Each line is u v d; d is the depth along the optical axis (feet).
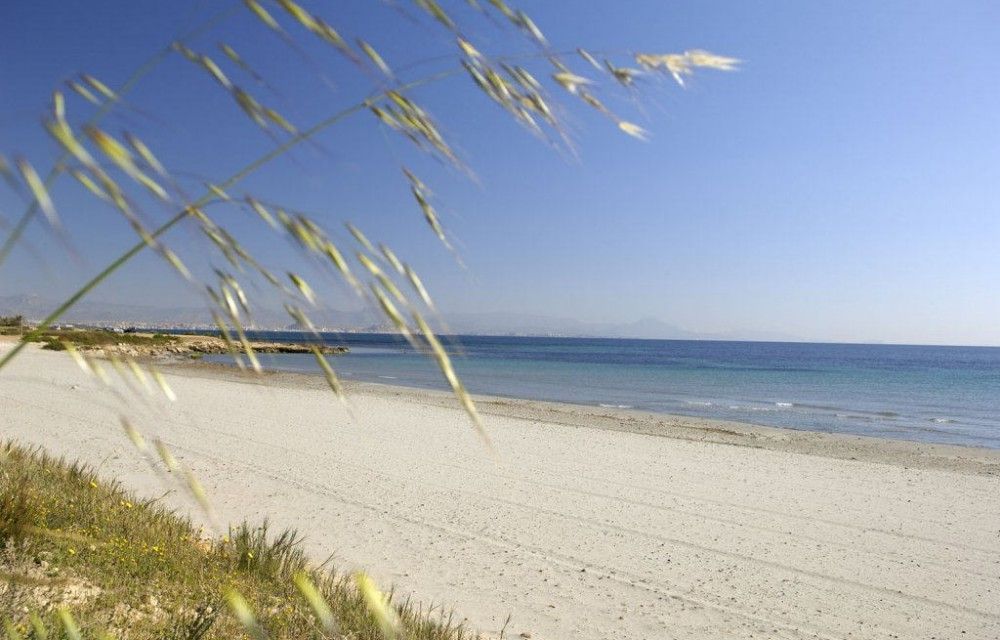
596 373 182.29
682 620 22.59
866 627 22.81
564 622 21.74
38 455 33.94
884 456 58.80
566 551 28.86
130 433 3.83
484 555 27.66
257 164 2.97
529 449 53.42
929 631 22.74
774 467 50.65
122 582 14.61
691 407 98.63
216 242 2.91
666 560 28.45
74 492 21.56
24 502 15.84
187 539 20.11
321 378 118.42
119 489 27.96
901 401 119.55
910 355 543.39
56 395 63.62
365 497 35.47
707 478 45.37
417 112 3.22
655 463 50.03
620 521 33.88
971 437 74.33
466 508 34.60
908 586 26.71
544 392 117.60
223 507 31.19
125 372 3.47
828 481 46.26
